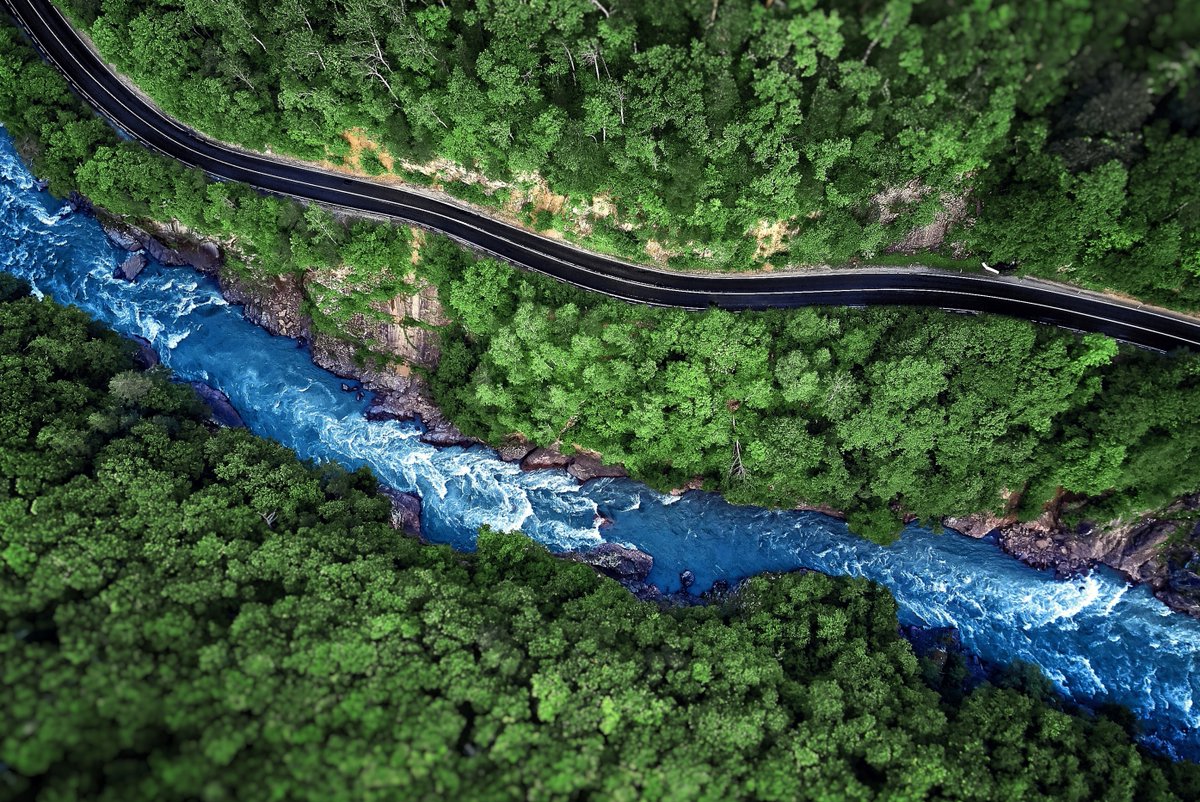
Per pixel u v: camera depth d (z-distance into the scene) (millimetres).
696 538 114625
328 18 100750
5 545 86562
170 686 79312
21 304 108188
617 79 95688
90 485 94938
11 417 96438
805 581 102875
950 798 84938
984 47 83750
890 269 105562
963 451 102312
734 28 87188
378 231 108750
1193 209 87938
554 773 79938
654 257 107938
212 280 121875
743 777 83938
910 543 112812
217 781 72625
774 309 106062
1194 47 77312
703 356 104812
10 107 111312
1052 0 79000
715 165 97375
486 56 94438
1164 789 92438
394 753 77812
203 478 103062
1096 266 96438
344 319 115688
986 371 99000
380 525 103625
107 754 73938
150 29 102500
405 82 99375
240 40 101438
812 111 92250
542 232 110000
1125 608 109125
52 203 121750
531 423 110812
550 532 114500
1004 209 95500
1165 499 100625
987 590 111062
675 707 88312
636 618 97938
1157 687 106250
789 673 96375
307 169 112438
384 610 90875
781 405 106500
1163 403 94375
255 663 81250
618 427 108375
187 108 109375
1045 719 94000
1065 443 100000
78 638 79312
